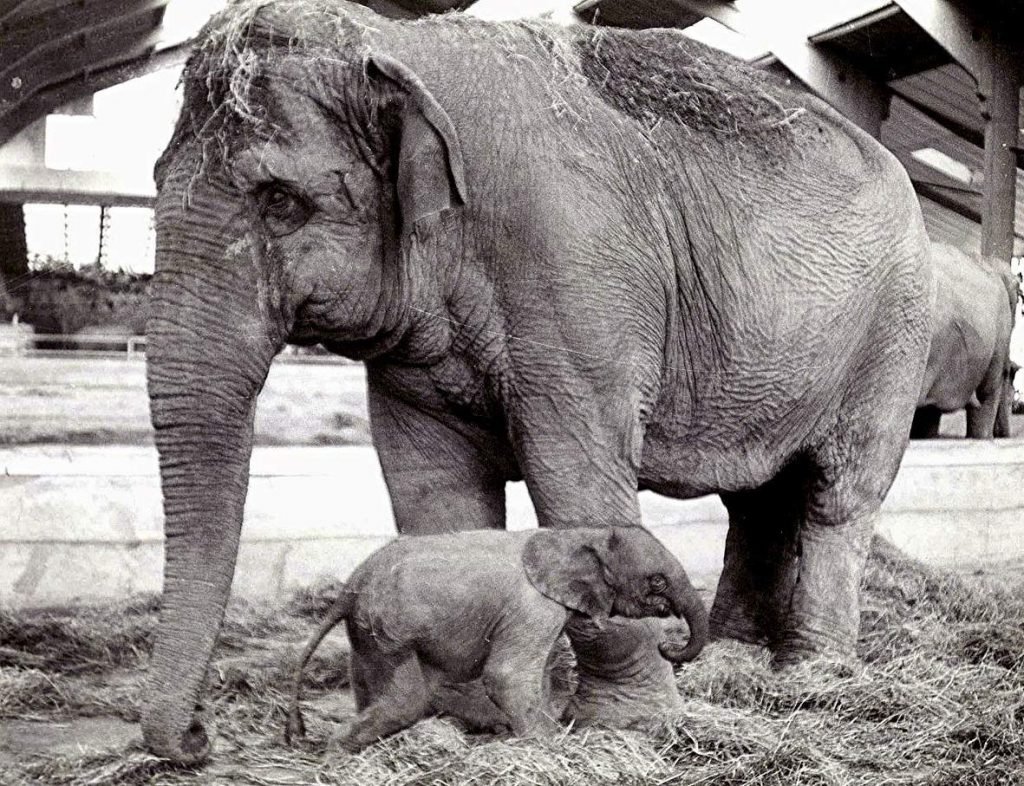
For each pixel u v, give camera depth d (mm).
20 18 15578
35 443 9625
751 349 4719
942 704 4523
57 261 17031
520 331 4086
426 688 3732
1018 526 10094
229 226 3686
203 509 3615
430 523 4473
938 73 14828
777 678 4789
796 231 4812
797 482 5395
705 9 13773
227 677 4750
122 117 17469
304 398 11766
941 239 19359
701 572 8336
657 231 4391
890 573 7258
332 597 6699
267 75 3740
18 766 3566
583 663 4152
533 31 4426
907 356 5336
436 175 3768
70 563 6750
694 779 3596
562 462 4098
